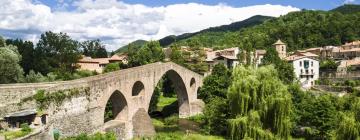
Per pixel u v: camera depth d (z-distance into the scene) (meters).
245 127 58.44
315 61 131.00
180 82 96.56
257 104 61.28
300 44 191.12
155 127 83.81
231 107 63.06
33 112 46.59
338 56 156.38
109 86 64.31
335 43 185.88
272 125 60.22
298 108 73.00
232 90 62.44
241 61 135.75
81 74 111.69
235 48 150.38
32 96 48.09
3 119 43.78
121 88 67.94
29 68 102.31
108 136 59.66
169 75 95.00
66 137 53.09
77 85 56.34
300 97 76.88
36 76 85.50
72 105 54.91
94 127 60.12
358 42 159.25
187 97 99.00
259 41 191.25
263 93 61.47
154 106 101.56
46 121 49.09
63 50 119.44
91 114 59.38
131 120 71.44
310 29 198.88
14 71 76.81
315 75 130.88
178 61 132.38
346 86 104.94
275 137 59.00
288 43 191.38
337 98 71.69
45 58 114.19
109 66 121.75
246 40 192.00
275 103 59.78
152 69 79.44
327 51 161.12
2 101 45.19
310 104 70.62
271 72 66.50
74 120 55.25
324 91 101.75
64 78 97.75
